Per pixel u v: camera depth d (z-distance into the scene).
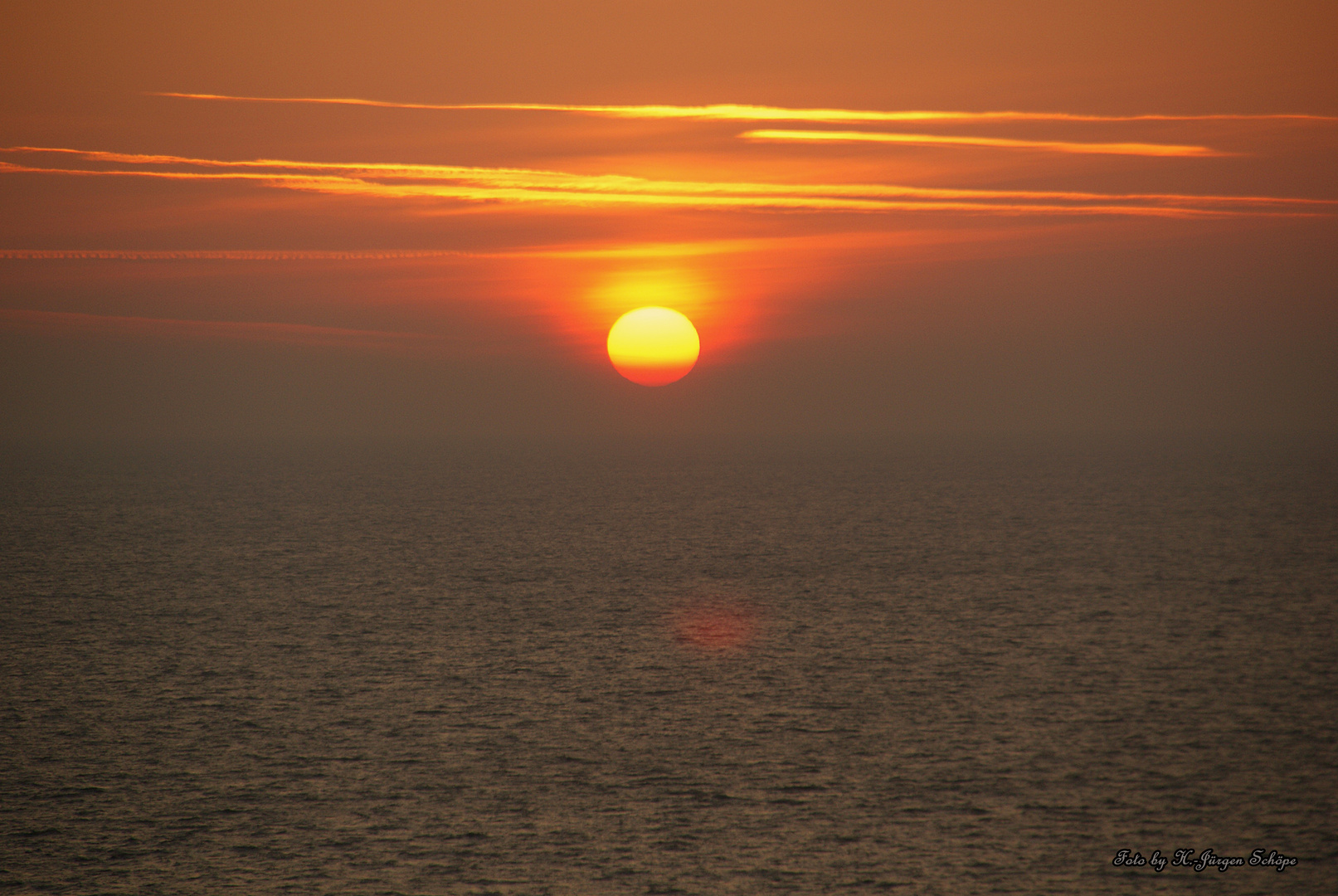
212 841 95.00
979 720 130.00
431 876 88.38
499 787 107.81
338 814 101.19
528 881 87.44
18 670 157.12
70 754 117.94
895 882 86.88
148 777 110.94
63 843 94.50
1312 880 86.19
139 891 85.62
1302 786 106.12
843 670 156.38
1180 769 111.31
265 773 111.94
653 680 150.75
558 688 146.50
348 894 85.31
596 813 101.25
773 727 127.75
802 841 94.69
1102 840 94.06
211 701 139.88
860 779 109.75
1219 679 149.88
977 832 96.19
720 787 107.69
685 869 89.56
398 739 123.44
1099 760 114.56
